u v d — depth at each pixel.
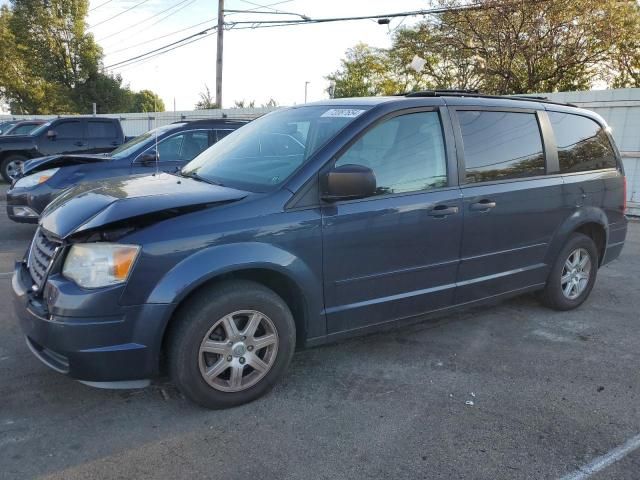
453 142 3.95
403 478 2.66
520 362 3.98
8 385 3.50
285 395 3.44
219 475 2.66
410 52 28.61
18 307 3.15
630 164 10.54
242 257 3.05
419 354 4.08
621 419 3.22
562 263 4.84
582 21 22.06
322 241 3.34
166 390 3.48
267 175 3.49
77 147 14.49
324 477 2.65
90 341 2.82
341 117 3.70
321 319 3.46
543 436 3.03
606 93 10.68
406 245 3.70
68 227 3.02
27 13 40.88
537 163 4.52
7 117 31.72
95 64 42.66
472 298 4.21
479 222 4.05
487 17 23.31
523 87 24.14
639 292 5.75
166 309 2.89
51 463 2.72
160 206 3.03
